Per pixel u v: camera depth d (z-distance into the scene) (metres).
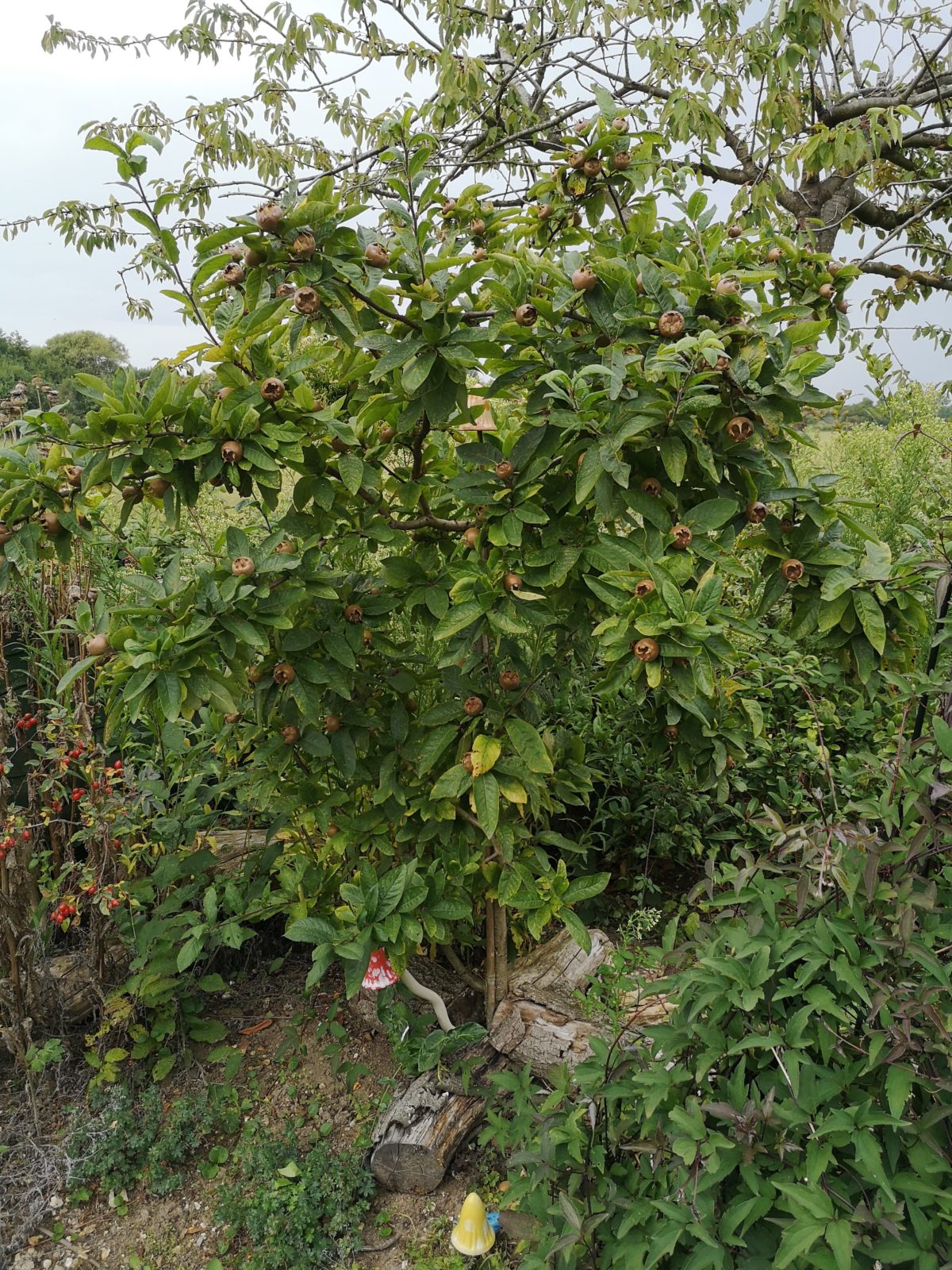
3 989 2.58
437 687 2.81
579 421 1.87
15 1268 2.19
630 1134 1.64
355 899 2.17
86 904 2.83
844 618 2.16
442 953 3.09
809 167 4.27
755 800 3.28
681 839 3.38
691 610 1.72
